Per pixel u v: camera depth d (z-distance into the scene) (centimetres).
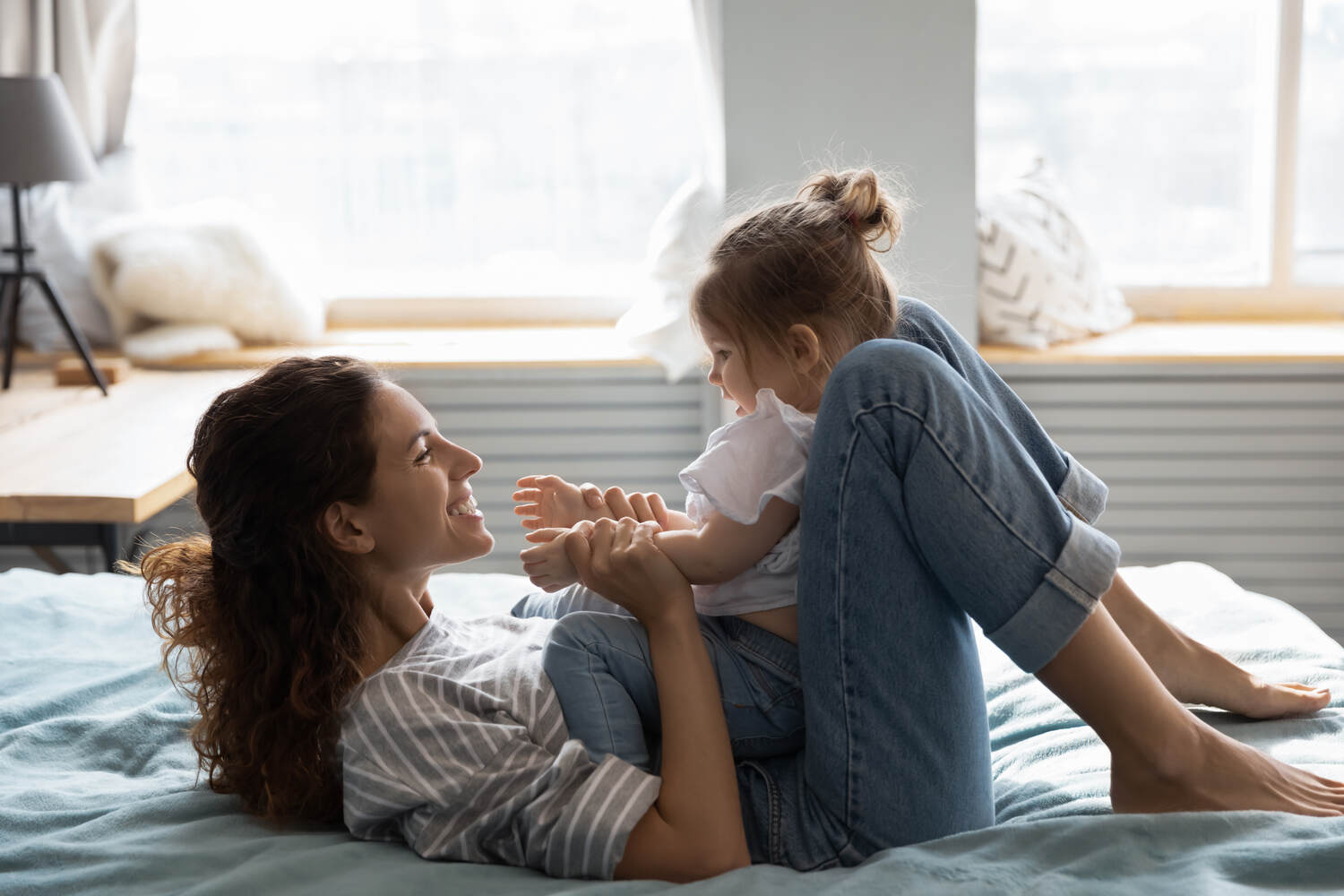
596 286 351
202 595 116
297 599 111
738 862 102
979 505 99
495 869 104
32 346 323
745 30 296
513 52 342
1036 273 307
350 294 348
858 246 120
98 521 206
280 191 349
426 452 114
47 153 276
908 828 106
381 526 112
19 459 229
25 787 122
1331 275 342
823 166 300
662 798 103
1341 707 134
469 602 173
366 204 349
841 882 97
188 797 118
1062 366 299
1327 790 109
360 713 109
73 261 321
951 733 106
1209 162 341
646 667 111
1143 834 101
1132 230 346
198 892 99
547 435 309
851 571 102
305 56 342
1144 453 302
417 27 341
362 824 109
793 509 112
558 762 103
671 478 311
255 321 318
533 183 348
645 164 347
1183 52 336
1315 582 304
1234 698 132
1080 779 122
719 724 106
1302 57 330
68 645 159
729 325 119
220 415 111
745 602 115
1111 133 341
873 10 294
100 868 104
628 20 340
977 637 166
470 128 345
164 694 143
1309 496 300
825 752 106
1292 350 296
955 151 299
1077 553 100
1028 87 340
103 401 277
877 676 103
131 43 329
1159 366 297
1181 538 304
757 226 120
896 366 101
